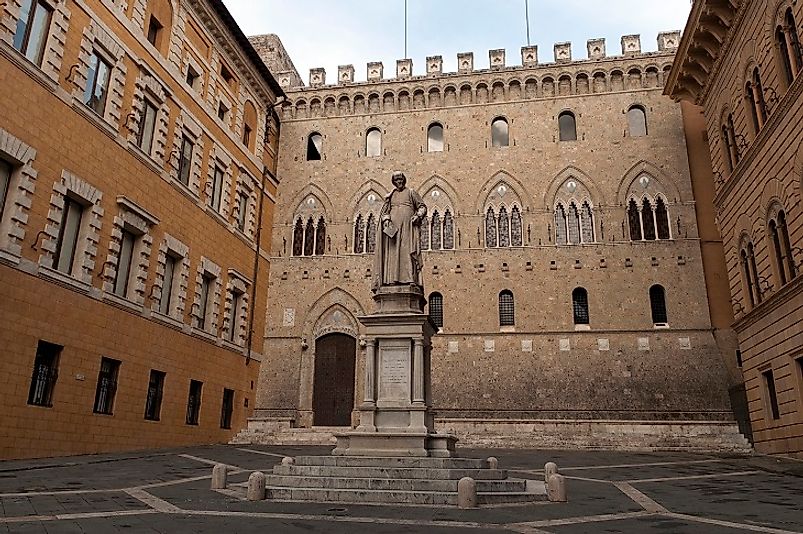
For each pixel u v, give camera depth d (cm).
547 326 4062
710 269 4025
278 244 4581
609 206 4222
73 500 1249
